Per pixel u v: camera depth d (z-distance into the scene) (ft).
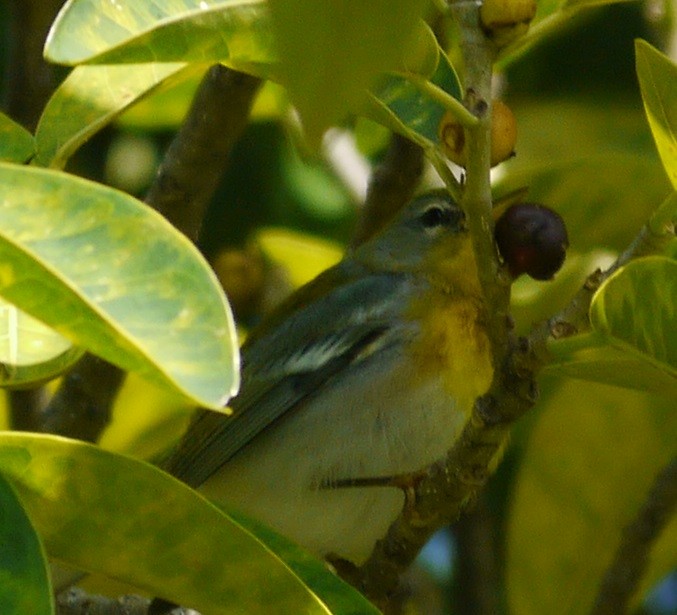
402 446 29.73
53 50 15.31
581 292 19.54
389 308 30.50
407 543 23.99
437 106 21.15
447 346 30.01
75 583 26.16
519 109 38.63
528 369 19.83
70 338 13.98
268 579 17.63
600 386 31.63
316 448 29.86
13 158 21.04
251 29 16.30
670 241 19.53
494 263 19.02
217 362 13.44
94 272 14.10
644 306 18.38
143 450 33.96
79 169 39.14
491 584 32.58
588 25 39.78
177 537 17.52
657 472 32.01
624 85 39.81
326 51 11.89
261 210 39.52
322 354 30.32
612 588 29.71
